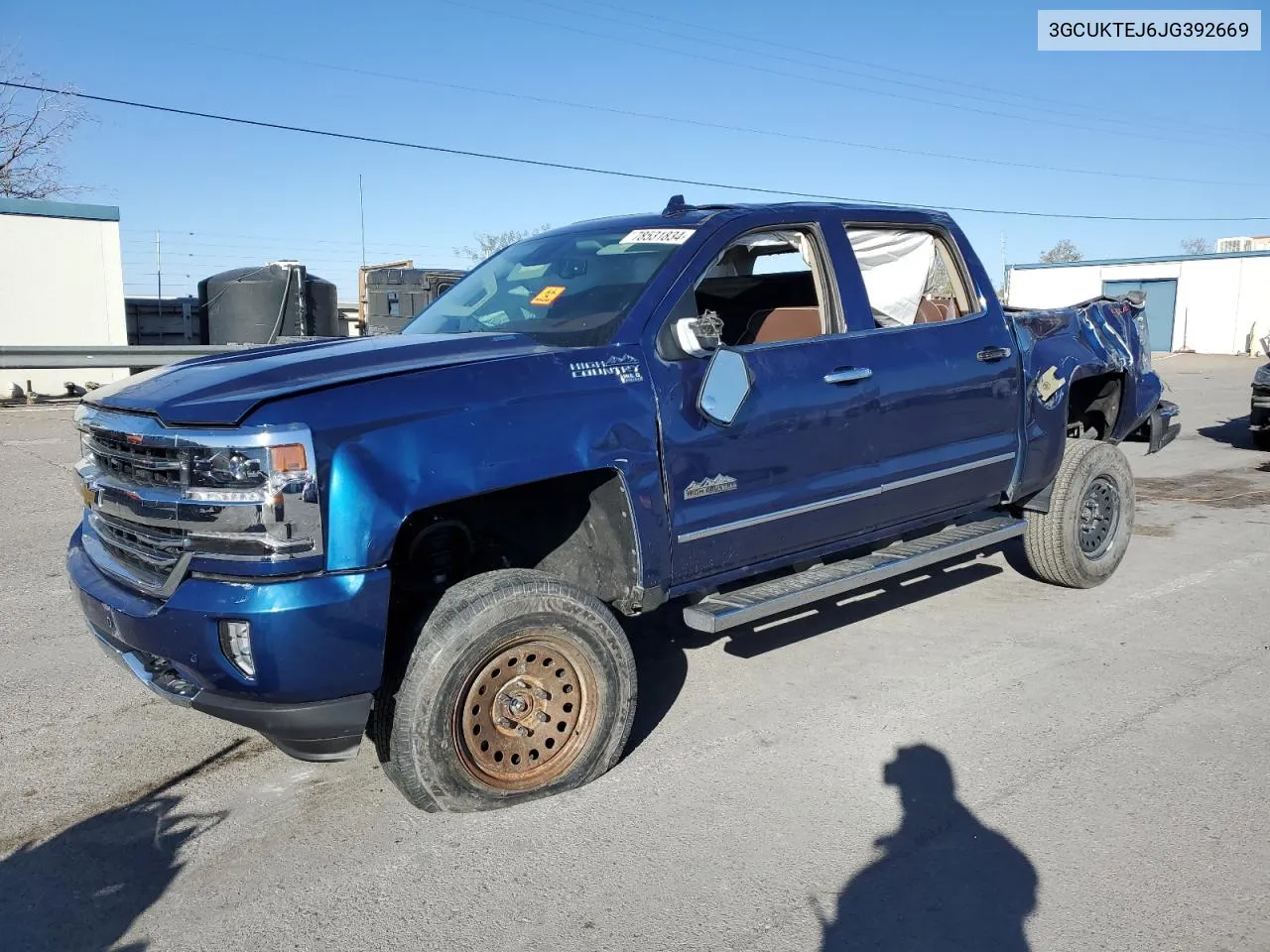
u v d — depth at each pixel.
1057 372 5.70
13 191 29.86
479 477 3.36
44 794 3.84
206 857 3.40
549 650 3.62
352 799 3.79
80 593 3.62
